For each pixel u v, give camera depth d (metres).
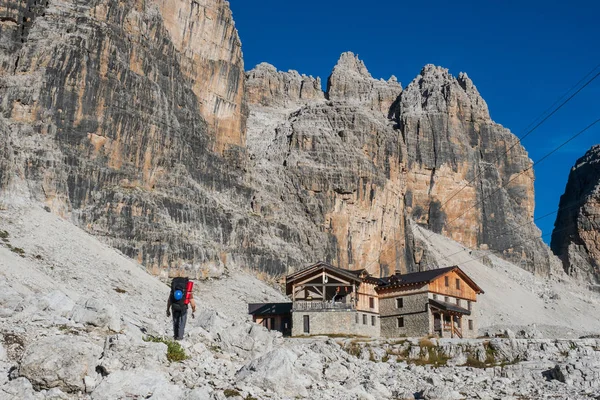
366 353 56.81
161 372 20.20
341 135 178.75
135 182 110.12
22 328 21.52
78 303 25.62
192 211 118.38
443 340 61.12
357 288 79.75
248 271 126.56
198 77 138.00
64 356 17.86
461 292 85.44
